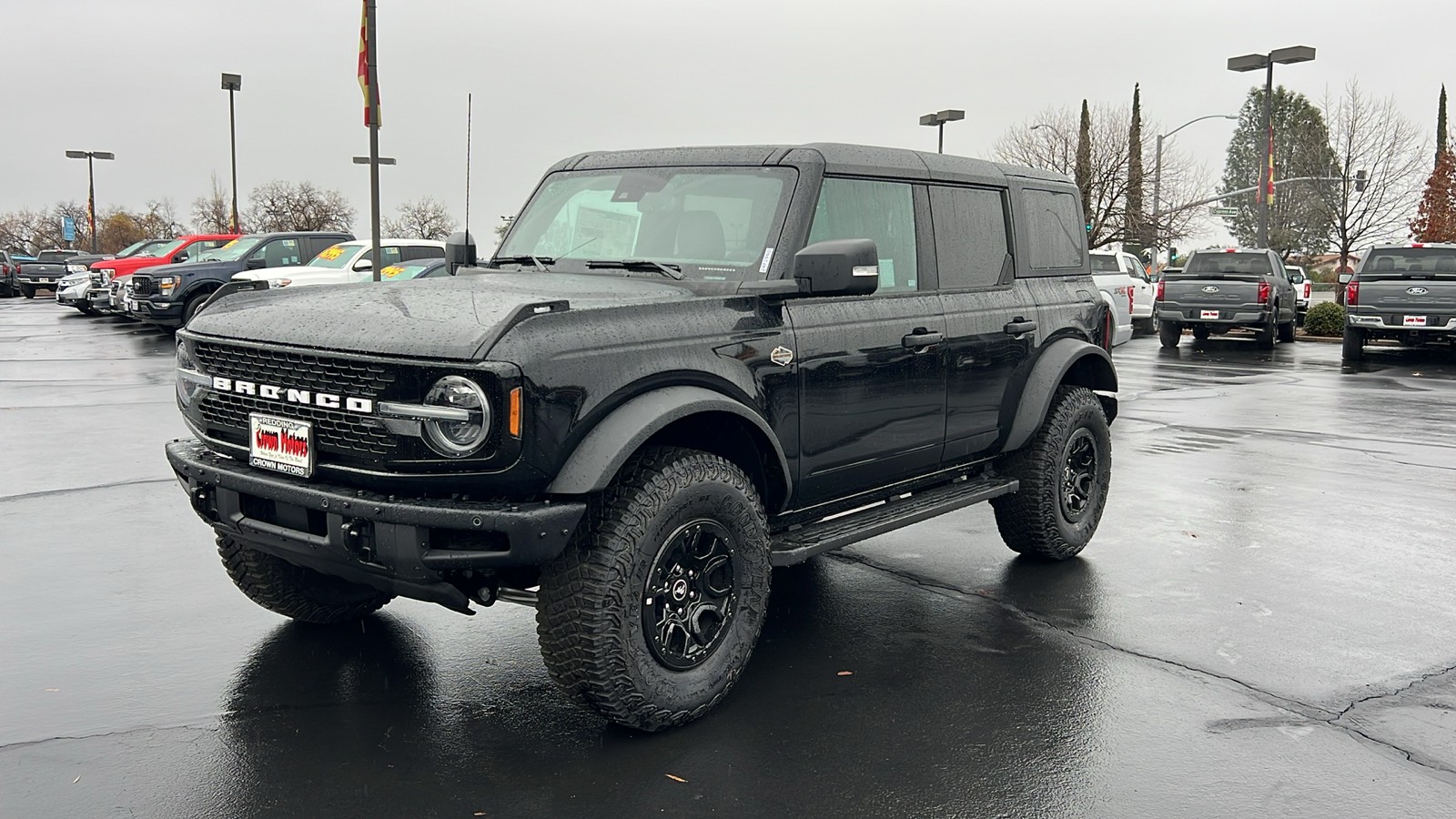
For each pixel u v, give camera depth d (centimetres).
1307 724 395
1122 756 369
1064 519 597
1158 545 642
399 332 352
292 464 369
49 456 881
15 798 333
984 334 532
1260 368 1780
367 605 491
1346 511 728
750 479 429
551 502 350
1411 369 1756
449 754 365
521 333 341
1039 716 400
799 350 430
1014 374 556
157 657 450
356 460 358
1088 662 454
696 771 355
